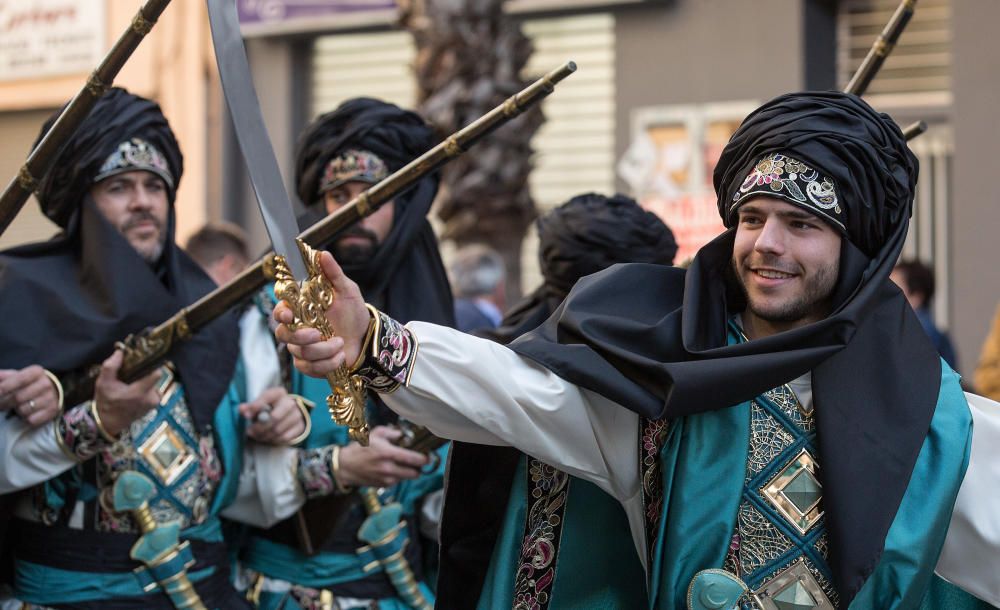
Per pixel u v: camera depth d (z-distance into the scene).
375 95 14.39
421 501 5.52
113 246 4.68
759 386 3.42
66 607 4.68
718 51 12.91
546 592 3.77
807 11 12.68
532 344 3.58
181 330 4.29
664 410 3.42
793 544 3.48
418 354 3.45
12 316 4.62
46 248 4.82
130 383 4.41
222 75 3.20
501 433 3.51
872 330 3.53
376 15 14.00
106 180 4.73
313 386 5.21
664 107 13.13
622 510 3.76
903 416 3.46
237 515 5.16
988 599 3.50
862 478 3.40
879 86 12.98
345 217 3.87
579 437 3.57
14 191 3.95
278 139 14.52
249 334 5.23
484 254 8.61
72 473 4.71
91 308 4.67
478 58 9.20
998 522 3.45
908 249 12.82
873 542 3.36
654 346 3.54
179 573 4.74
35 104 15.43
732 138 3.60
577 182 13.52
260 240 14.73
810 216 3.44
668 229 5.54
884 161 3.49
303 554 5.20
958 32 11.87
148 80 14.71
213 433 4.96
